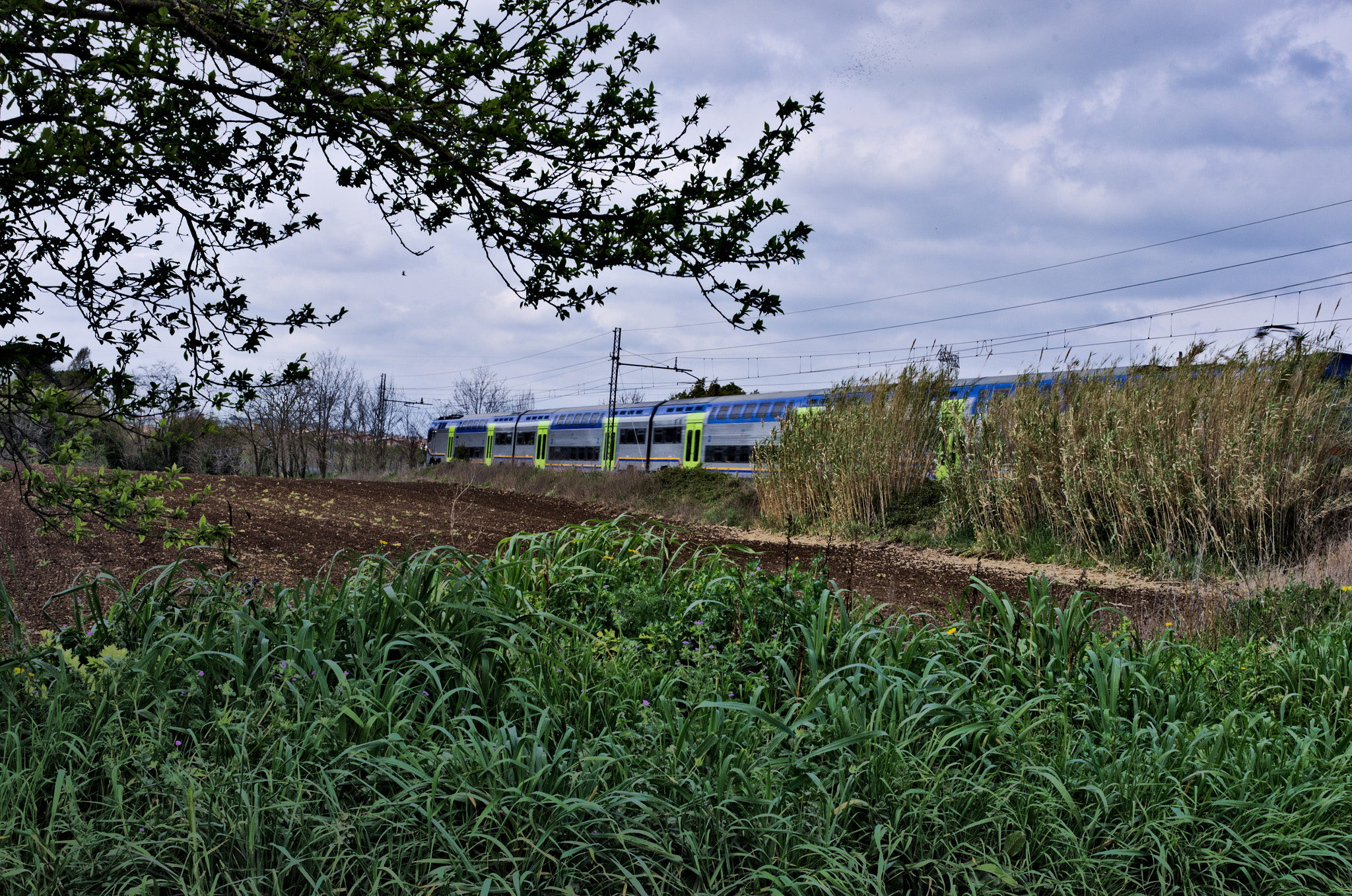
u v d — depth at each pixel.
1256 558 11.12
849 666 3.72
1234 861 3.00
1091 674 4.40
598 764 3.02
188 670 3.37
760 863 2.80
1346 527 10.94
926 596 9.38
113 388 3.39
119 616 3.98
